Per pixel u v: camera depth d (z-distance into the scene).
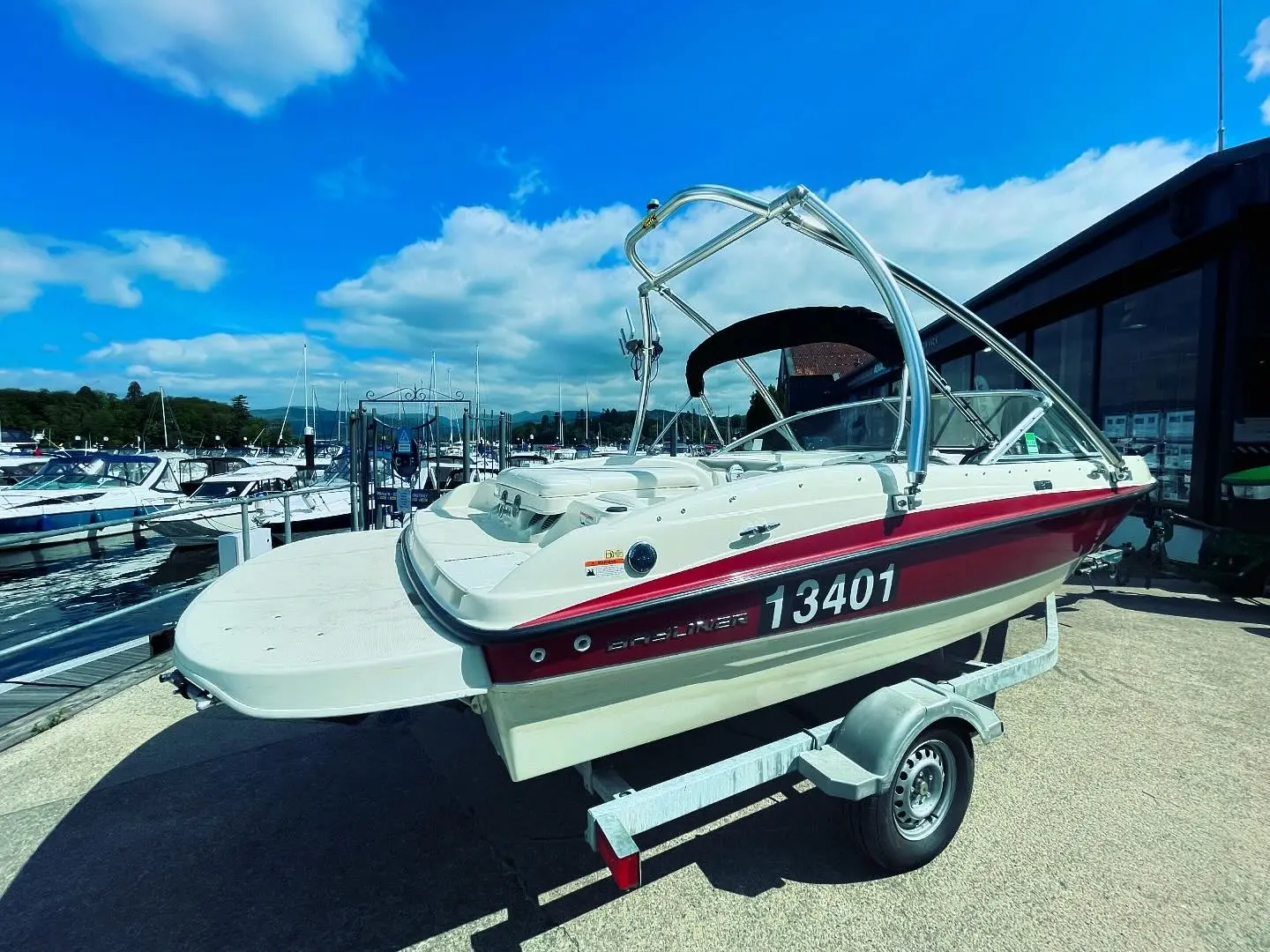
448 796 2.69
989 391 4.02
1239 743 2.97
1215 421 6.09
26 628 8.89
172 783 2.82
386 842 2.39
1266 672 3.81
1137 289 7.18
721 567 2.00
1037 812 2.46
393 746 3.13
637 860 1.66
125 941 1.92
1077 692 3.54
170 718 3.47
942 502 2.57
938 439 4.34
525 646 1.71
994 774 2.73
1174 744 2.97
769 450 4.94
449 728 3.30
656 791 1.89
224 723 3.41
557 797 2.67
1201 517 6.19
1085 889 2.05
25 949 1.90
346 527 14.53
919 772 2.17
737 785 2.02
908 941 1.86
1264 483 5.41
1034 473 3.03
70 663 4.32
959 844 2.29
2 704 3.65
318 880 2.19
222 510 12.46
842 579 2.29
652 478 2.55
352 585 2.27
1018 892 2.05
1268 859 2.19
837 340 3.74
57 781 2.84
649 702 1.99
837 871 2.18
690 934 1.91
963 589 2.76
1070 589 5.74
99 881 2.19
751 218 2.96
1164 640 4.36
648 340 4.24
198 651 1.63
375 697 1.59
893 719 2.08
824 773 2.02
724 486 2.09
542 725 1.83
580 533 1.80
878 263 2.36
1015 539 2.93
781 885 2.11
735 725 3.14
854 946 1.85
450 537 2.54
